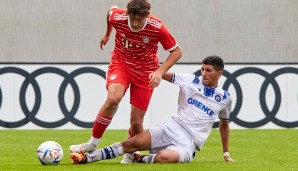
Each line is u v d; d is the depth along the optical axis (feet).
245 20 224.94
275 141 157.07
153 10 223.51
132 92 100.01
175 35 222.48
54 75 193.36
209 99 101.60
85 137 165.99
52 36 218.79
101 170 90.02
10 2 219.82
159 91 195.62
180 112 102.12
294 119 199.11
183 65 194.80
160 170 89.92
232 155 121.49
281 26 225.15
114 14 98.17
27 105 193.36
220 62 101.14
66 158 110.63
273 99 198.49
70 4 220.64
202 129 101.60
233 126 197.36
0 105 192.44
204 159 111.65
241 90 196.65
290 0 226.17
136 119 100.12
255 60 223.30
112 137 168.45
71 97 193.57
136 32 97.04
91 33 219.41
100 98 194.39
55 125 193.36
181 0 224.74
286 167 98.17
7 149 130.72
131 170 89.92
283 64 198.59
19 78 192.85
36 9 220.02
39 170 90.89
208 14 224.33
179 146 99.86
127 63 98.89
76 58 217.97
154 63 100.27
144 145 99.04
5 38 217.77
